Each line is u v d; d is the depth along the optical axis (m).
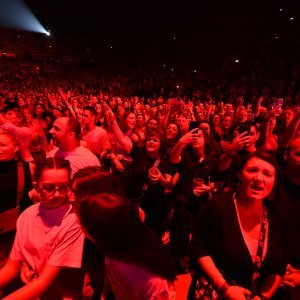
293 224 1.86
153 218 3.10
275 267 1.72
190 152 3.82
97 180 1.67
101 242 1.29
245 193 1.73
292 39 21.30
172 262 1.38
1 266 2.70
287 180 2.15
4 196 2.69
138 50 33.06
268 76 19.53
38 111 8.06
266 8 23.09
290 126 3.43
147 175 3.20
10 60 36.88
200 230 1.86
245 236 1.75
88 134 4.73
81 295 1.89
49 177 1.73
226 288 1.68
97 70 33.31
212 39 27.02
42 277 1.69
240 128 3.29
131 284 1.36
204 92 19.44
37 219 1.78
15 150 2.69
